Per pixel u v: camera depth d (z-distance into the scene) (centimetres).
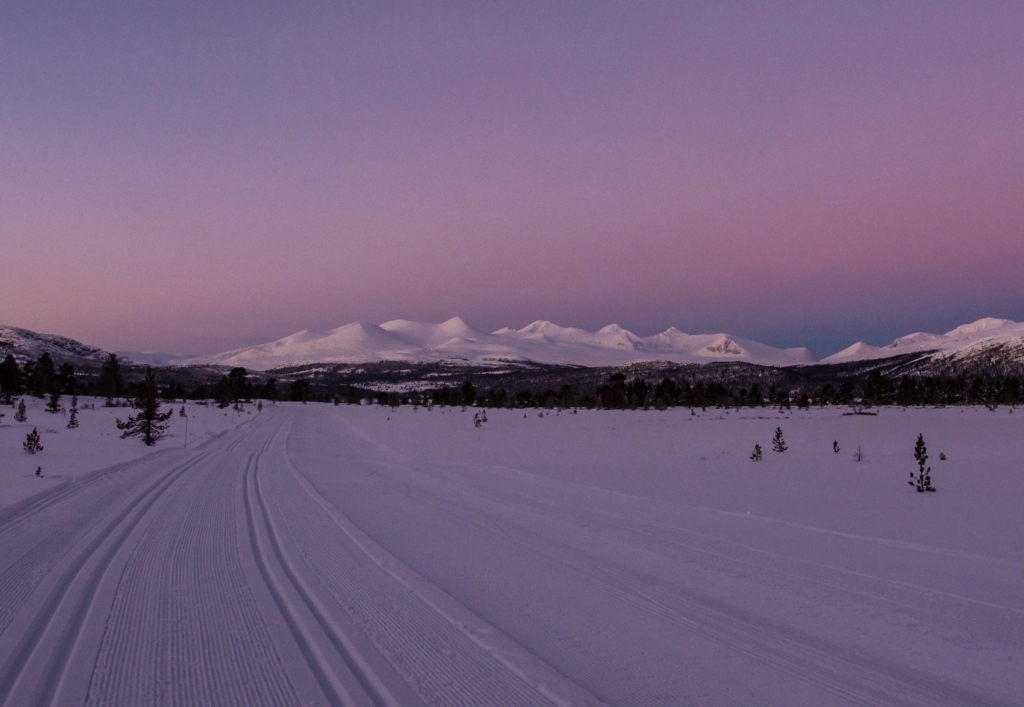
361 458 2117
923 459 1311
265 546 827
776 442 2223
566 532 920
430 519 1020
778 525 962
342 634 519
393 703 402
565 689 422
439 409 6525
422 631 526
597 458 2014
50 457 1841
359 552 795
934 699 411
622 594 632
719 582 673
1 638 509
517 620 557
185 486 1402
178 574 695
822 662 471
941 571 709
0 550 798
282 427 3950
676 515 1047
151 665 460
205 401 8319
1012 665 462
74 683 430
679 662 470
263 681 433
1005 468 1661
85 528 938
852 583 668
